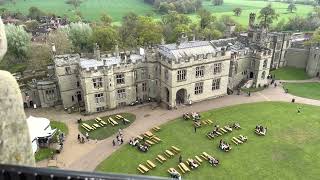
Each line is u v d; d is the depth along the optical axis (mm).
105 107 67188
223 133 57469
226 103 70938
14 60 90500
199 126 59656
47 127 54312
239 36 92562
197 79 69000
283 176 45500
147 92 71750
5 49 8820
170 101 67188
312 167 47656
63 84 65625
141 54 71750
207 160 49156
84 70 61312
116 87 66938
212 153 51312
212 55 68812
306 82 85562
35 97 68125
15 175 7633
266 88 80438
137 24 109375
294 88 80625
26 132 9914
